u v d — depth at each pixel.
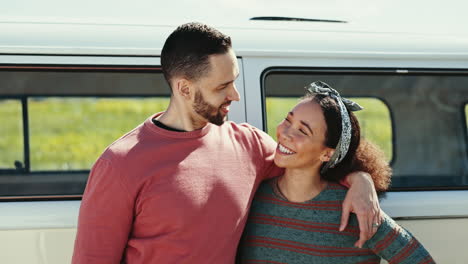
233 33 2.80
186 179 1.96
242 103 2.69
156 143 1.98
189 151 2.00
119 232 1.93
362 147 2.30
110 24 2.73
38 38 2.61
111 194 1.91
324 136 2.09
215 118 2.03
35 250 2.47
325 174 2.22
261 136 2.25
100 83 2.83
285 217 2.14
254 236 2.16
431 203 2.76
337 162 2.16
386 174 2.33
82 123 6.01
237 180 2.06
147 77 2.85
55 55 2.60
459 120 3.43
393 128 3.42
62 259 2.48
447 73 2.94
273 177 2.26
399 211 2.72
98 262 1.89
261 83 2.74
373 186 2.14
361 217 2.04
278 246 2.12
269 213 2.16
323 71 2.82
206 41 1.94
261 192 2.22
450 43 2.98
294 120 2.10
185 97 2.00
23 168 2.88
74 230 2.48
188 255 1.94
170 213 1.92
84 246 1.90
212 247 1.97
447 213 2.76
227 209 2.00
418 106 3.35
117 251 1.94
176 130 2.04
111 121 5.80
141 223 1.95
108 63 2.64
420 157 3.48
